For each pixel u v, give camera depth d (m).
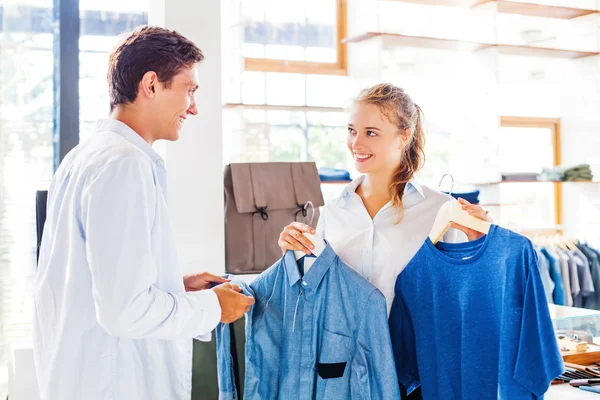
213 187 3.06
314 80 4.56
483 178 4.51
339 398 1.73
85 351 1.44
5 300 3.66
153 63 1.49
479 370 1.66
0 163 3.66
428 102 4.59
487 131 4.51
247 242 3.22
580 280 4.62
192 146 3.02
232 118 4.20
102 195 1.35
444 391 1.74
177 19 2.99
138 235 1.37
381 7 4.54
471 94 4.63
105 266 1.33
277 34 4.51
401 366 1.83
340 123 4.58
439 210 1.75
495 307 1.62
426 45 4.46
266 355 1.81
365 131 1.88
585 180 4.71
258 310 1.83
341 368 1.73
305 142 4.48
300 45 4.56
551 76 5.11
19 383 2.46
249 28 4.44
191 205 3.03
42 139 3.75
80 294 1.42
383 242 1.89
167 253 1.52
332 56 4.65
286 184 3.31
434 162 4.63
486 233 1.65
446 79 4.63
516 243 1.56
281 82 4.48
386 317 1.69
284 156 4.44
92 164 1.40
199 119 3.03
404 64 4.53
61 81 3.75
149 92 1.51
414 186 1.92
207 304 1.51
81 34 3.89
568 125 5.14
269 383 1.81
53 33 3.77
